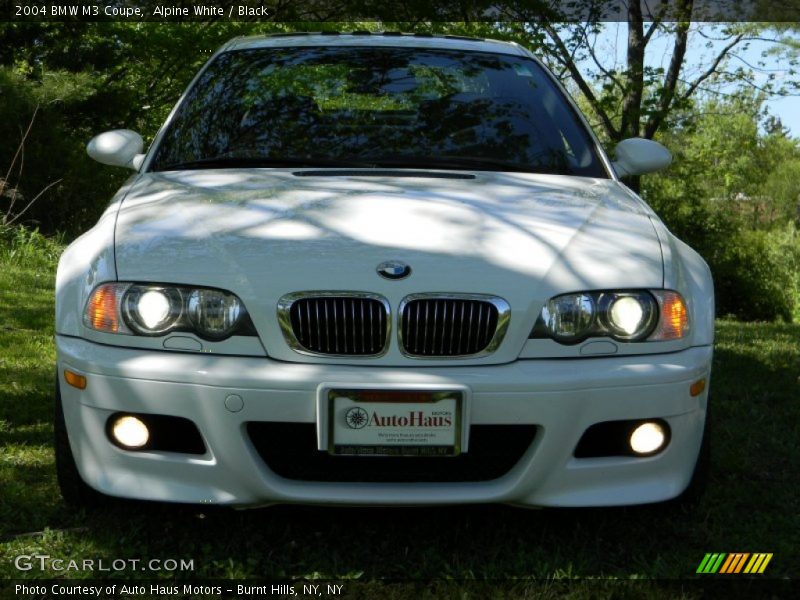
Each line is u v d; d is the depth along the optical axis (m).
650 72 16.27
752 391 4.63
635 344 2.41
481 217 2.61
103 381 2.36
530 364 2.34
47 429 3.52
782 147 47.06
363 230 2.50
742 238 26.70
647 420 2.42
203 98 3.54
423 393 2.26
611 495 2.42
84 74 10.77
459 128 3.37
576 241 2.54
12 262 8.88
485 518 2.73
